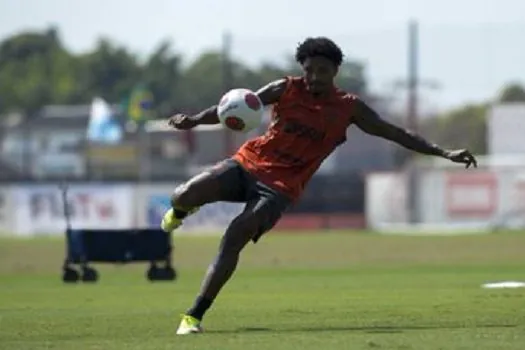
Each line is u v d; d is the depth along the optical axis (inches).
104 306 1812.3
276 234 5826.8
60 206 6397.6
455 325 1402.6
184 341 1254.3
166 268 2743.6
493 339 1243.2
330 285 2357.3
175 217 1402.6
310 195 6373.0
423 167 6338.6
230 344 1219.2
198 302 1359.5
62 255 4335.6
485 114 7869.1
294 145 1390.3
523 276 2650.1
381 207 6392.7
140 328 1417.3
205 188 1379.2
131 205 6318.9
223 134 7096.5
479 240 4874.5
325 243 4842.5
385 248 4461.1
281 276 2859.3
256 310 1642.5
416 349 1168.2
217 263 1364.4
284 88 1392.7
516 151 7066.9
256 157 1392.7
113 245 2728.8
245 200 1397.6
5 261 4055.1
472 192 6195.9
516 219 6127.0
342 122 1401.3
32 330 1405.0
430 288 2148.1
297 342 1230.9
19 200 6456.7
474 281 2426.2
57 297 2081.7
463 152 1405.0
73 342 1267.2
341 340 1245.7
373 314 1551.4
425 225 6289.4
